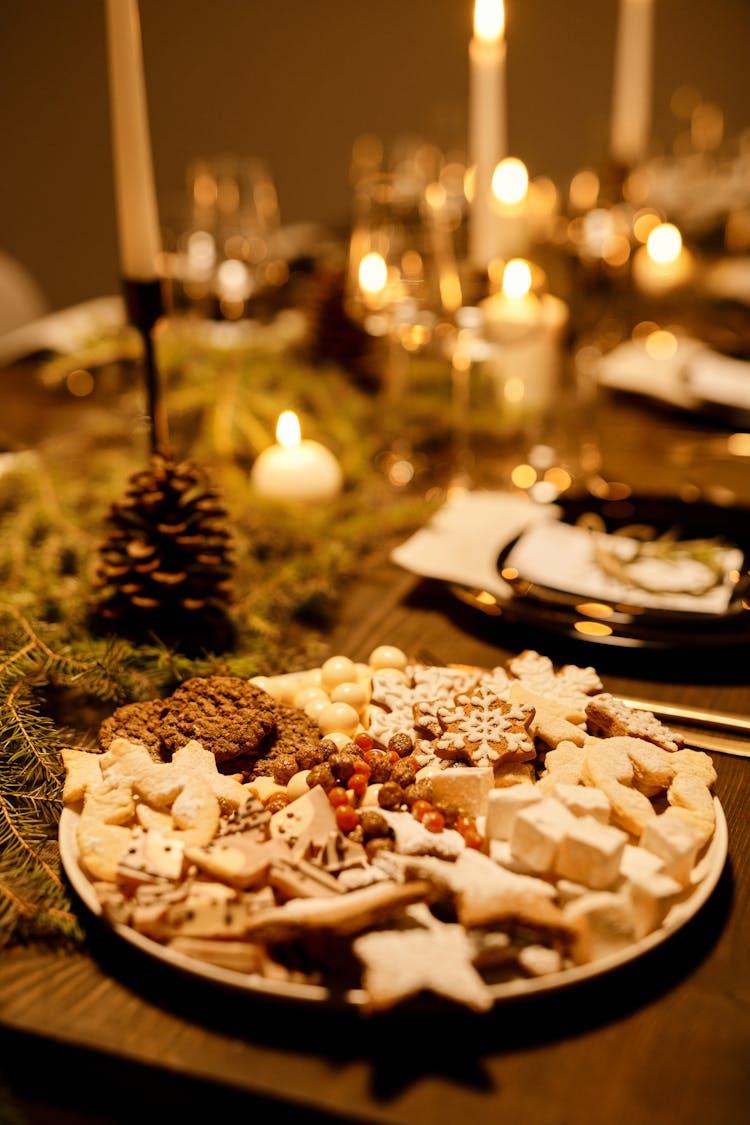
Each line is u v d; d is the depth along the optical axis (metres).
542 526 0.93
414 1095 0.54
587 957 0.57
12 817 0.65
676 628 0.81
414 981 0.54
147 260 0.85
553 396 1.25
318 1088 0.54
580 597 0.84
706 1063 0.55
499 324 1.07
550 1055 0.55
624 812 0.63
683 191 1.92
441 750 0.66
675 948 0.60
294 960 0.57
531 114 3.67
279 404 1.12
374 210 1.10
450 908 0.59
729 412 1.20
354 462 1.08
